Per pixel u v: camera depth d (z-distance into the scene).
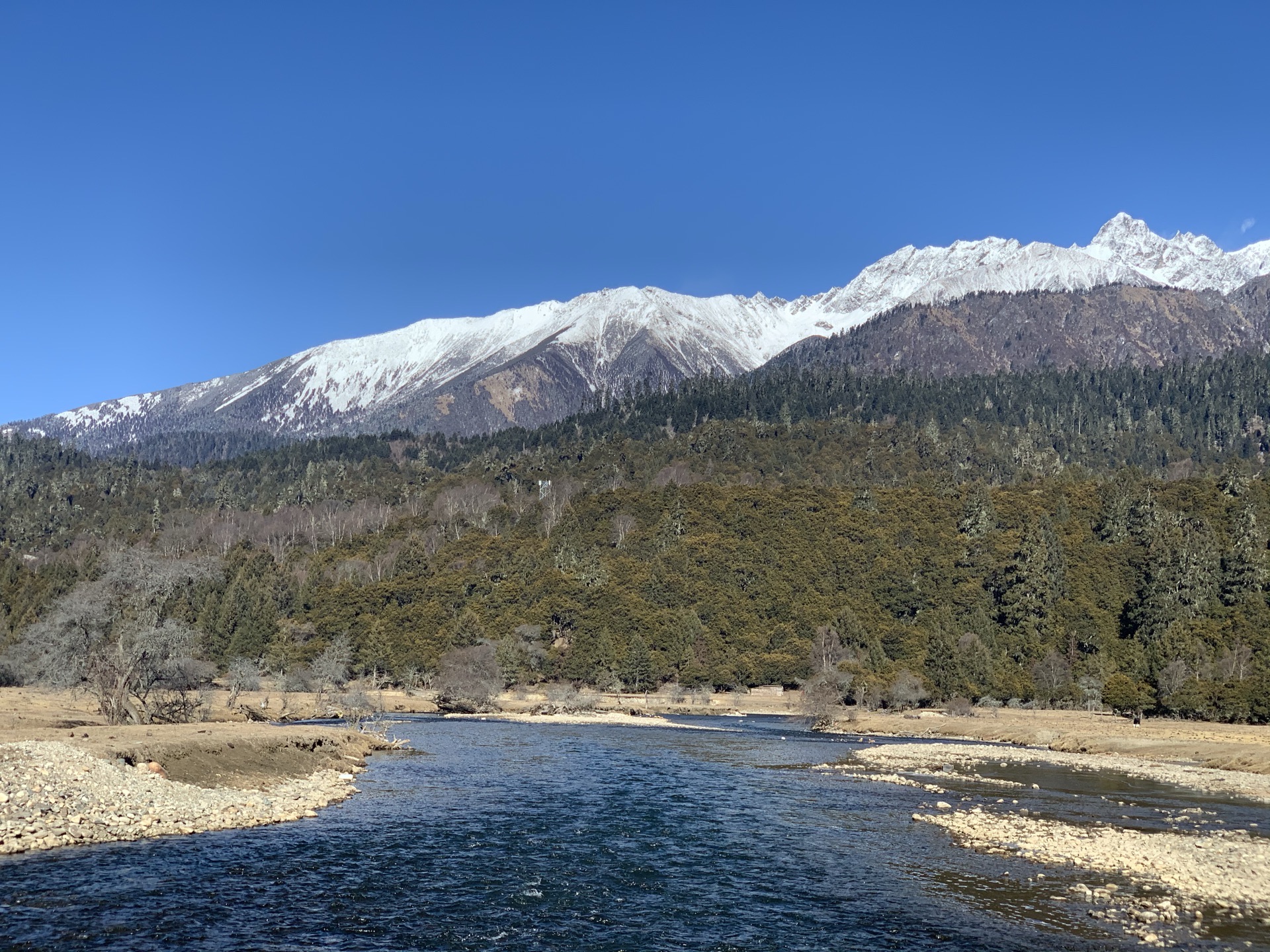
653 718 151.88
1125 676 145.62
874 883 42.56
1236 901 39.66
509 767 81.75
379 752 90.38
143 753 57.25
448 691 159.50
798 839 51.84
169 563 101.69
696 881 42.81
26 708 104.25
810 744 110.31
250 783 61.44
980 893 40.81
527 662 188.75
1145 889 41.41
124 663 88.25
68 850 42.62
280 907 36.53
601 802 63.53
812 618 196.88
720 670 183.12
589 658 188.25
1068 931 35.78
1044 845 50.06
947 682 158.50
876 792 69.75
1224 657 151.12
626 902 39.34
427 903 38.22
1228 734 114.31
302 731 83.31
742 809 61.69
